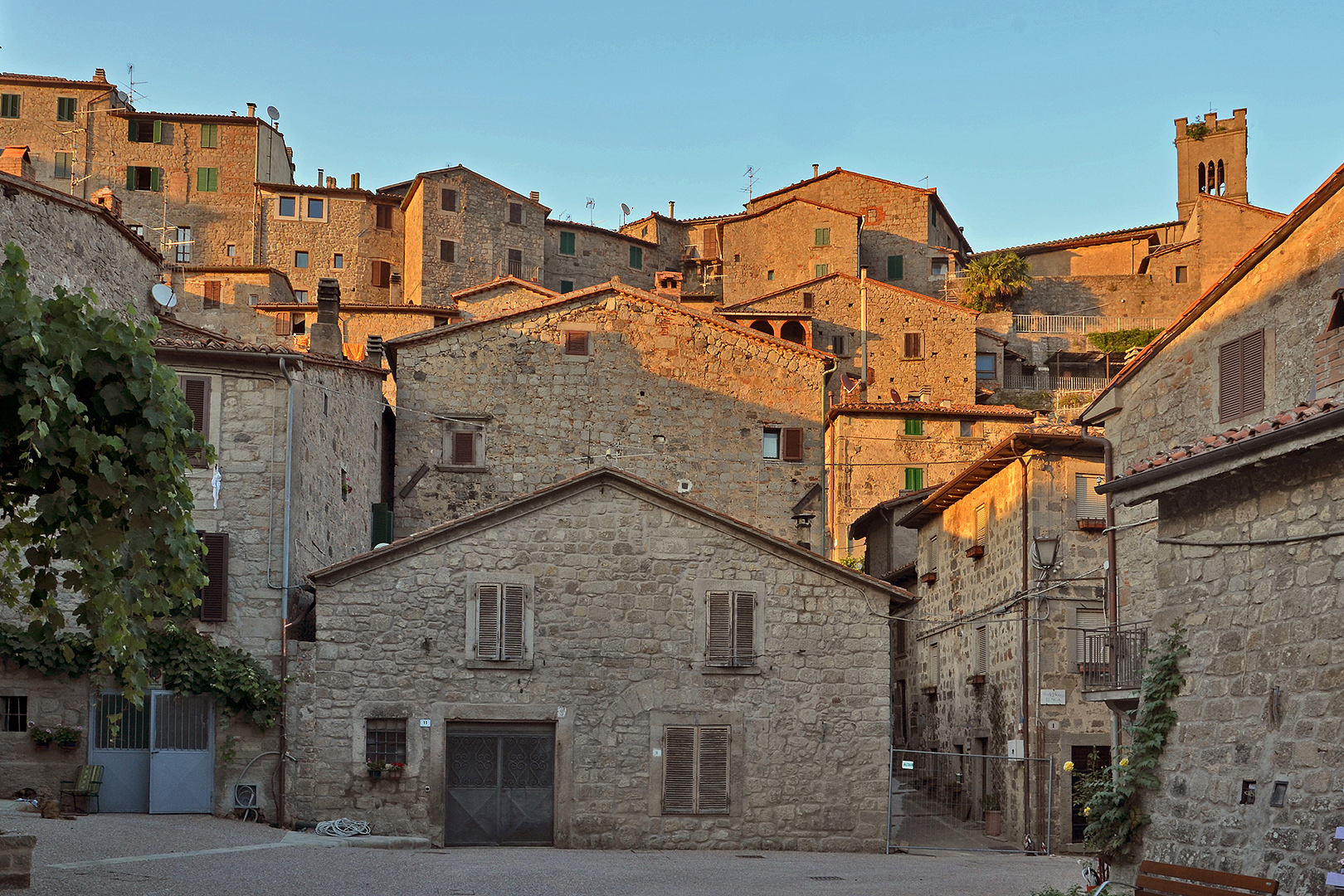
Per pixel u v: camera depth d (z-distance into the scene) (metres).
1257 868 13.04
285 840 21.62
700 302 68.00
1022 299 72.00
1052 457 29.34
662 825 24.30
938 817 32.66
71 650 12.84
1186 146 84.50
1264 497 13.60
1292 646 13.01
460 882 17.53
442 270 67.75
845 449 45.75
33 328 11.26
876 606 25.47
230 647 24.14
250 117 69.69
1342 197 18.27
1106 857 15.52
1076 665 28.55
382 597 24.30
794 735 24.88
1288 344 19.03
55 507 11.77
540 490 24.80
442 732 24.00
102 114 68.56
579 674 24.56
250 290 58.78
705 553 25.19
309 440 26.44
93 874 16.12
